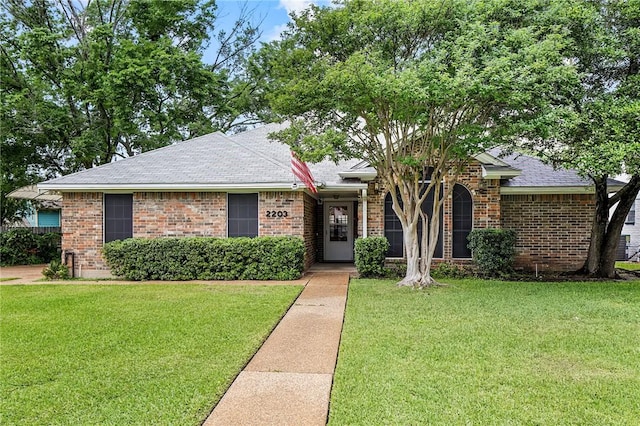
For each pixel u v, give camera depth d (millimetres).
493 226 12391
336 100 8812
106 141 19609
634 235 18406
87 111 19078
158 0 20016
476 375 4512
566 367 4770
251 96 24062
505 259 11656
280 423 3514
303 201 12188
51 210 24219
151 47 18734
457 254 12633
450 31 8648
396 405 3826
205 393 4094
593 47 9727
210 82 20484
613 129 9102
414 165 9820
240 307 7844
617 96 9969
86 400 3973
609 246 12047
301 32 9031
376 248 11812
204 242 11578
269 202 12164
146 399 3973
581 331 6199
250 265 11453
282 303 8164
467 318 6957
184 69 19312
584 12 9180
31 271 14953
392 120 9844
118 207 12398
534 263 13414
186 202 12273
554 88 9289
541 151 10438
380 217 12727
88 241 12367
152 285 10648
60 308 7934
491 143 9305
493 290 9617
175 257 11586
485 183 12422
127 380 4418
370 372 4602
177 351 5328
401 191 10492
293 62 9078
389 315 7188
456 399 3947
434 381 4355
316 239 15875
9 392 4168
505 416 3633
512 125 8562
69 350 5402
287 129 9977
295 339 5867
